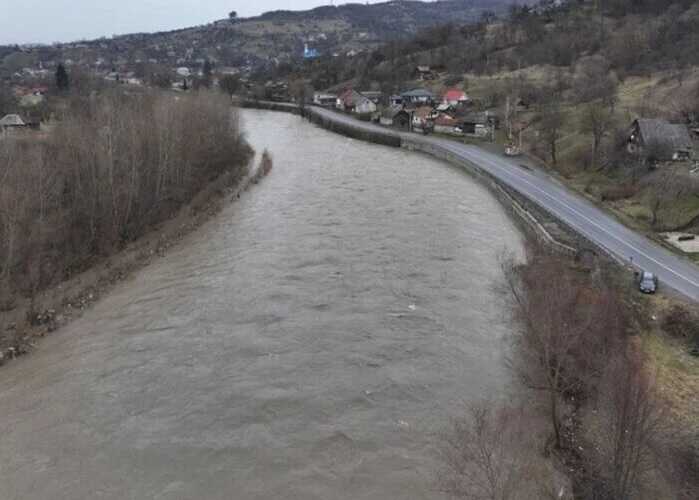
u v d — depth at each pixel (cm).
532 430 2434
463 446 2300
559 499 2078
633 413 2062
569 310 2916
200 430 2477
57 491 2156
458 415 2548
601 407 2508
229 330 3284
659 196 4856
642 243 4216
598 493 2073
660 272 3672
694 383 2628
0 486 2180
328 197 5919
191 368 2928
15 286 3688
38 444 2405
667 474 2098
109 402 2672
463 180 6769
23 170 4231
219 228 5041
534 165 7006
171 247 4631
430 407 2612
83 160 4716
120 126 5309
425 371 2888
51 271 3931
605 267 3662
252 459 2311
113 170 4731
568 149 6994
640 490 2031
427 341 3158
